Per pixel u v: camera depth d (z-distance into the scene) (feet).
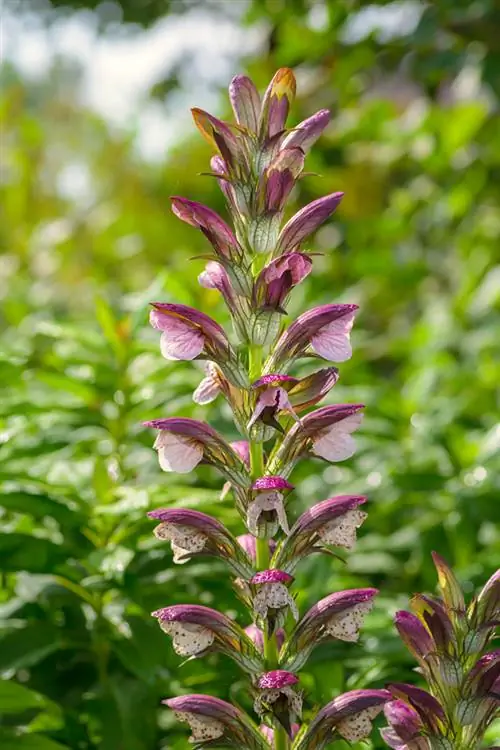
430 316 8.52
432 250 9.88
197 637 3.47
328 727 3.47
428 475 4.88
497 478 4.98
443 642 3.38
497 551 4.96
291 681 3.36
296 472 5.10
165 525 3.49
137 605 4.09
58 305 8.84
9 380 4.78
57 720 4.06
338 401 5.34
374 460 5.18
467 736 3.42
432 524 4.95
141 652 4.01
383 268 8.58
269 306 3.40
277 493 3.39
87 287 9.43
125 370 4.72
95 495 4.28
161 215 11.03
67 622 4.27
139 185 11.78
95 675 4.23
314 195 9.27
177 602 4.17
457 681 3.39
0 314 8.85
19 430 4.36
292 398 3.45
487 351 7.71
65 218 11.29
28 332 6.67
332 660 4.09
